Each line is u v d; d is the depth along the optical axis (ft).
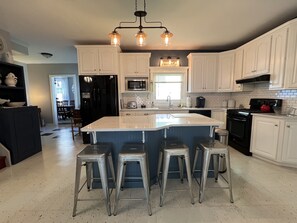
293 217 5.32
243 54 12.53
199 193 6.28
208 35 11.87
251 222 5.13
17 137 9.77
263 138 9.62
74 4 7.59
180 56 15.66
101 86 12.98
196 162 7.60
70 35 11.53
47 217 5.41
